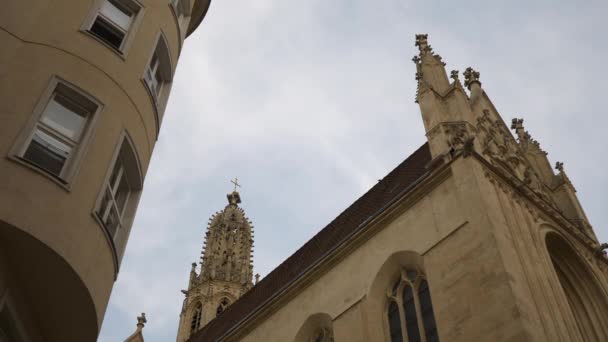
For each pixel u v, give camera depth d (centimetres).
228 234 9112
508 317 2536
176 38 3003
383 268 3394
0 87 1981
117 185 2328
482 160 3297
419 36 4491
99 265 2033
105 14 2545
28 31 2173
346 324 3350
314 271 3809
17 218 1783
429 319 3048
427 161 3844
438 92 3959
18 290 1888
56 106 2141
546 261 3061
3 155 1853
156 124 2633
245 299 5241
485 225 2917
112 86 2336
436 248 3094
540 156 4416
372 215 3678
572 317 2797
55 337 2044
